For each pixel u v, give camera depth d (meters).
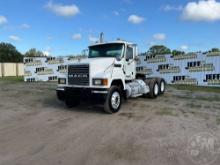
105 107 7.05
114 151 4.20
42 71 22.11
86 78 7.16
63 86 7.67
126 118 6.65
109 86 7.11
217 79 16.23
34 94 11.97
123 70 8.23
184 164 3.67
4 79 25.53
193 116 6.80
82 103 8.88
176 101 9.56
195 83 17.12
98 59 7.62
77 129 5.58
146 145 4.47
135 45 9.15
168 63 18.03
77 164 3.69
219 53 16.14
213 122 6.11
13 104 8.99
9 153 4.13
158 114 7.12
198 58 16.92
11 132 5.35
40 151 4.22
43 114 7.23
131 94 8.57
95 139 4.85
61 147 4.41
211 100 9.78
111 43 8.56
